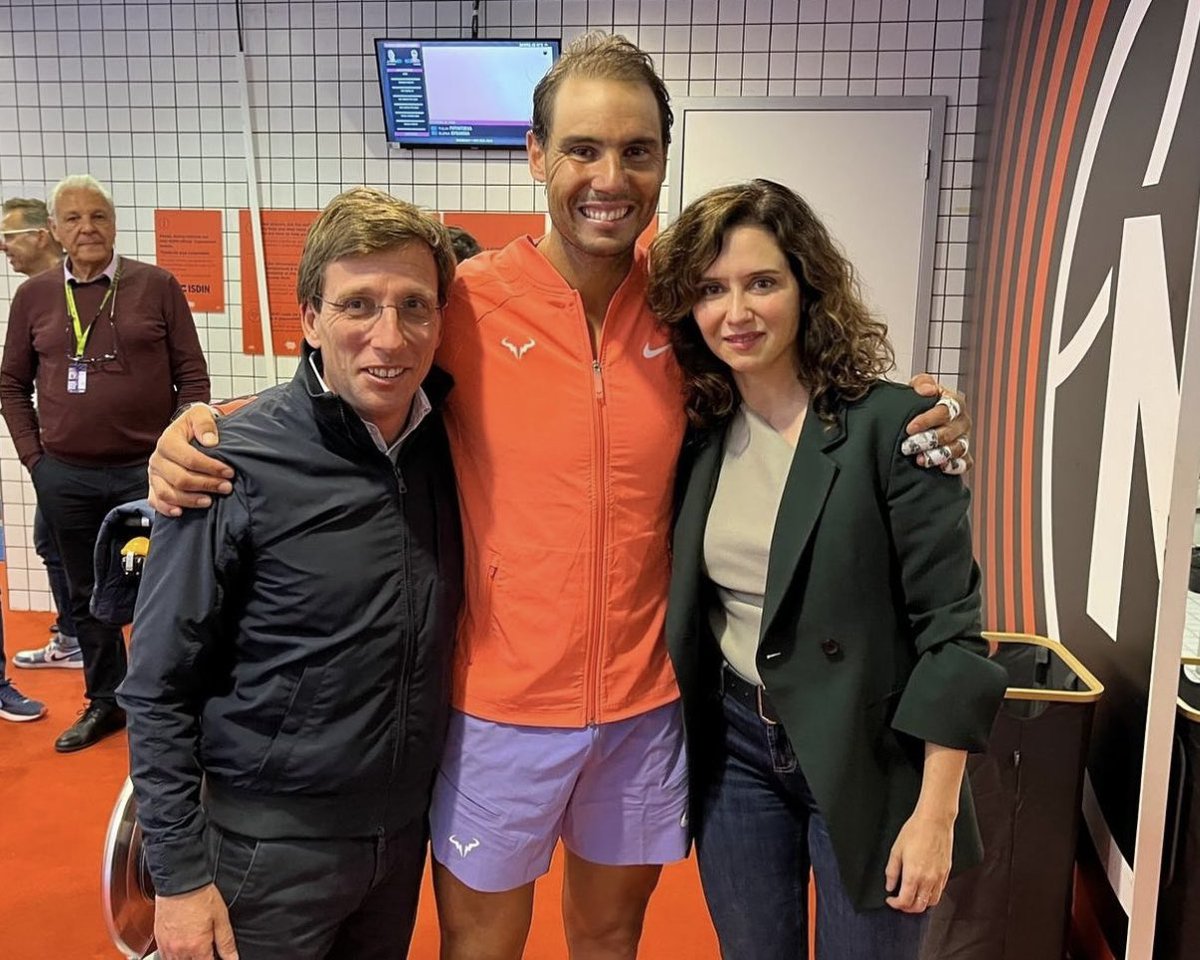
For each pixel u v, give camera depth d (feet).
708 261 4.40
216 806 4.39
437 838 4.99
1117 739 6.22
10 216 12.03
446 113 12.84
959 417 4.30
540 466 4.69
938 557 4.25
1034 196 8.80
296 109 13.37
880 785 4.36
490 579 4.74
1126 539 6.15
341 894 4.49
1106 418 6.56
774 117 12.53
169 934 4.13
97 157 13.94
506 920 5.15
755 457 4.65
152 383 10.44
